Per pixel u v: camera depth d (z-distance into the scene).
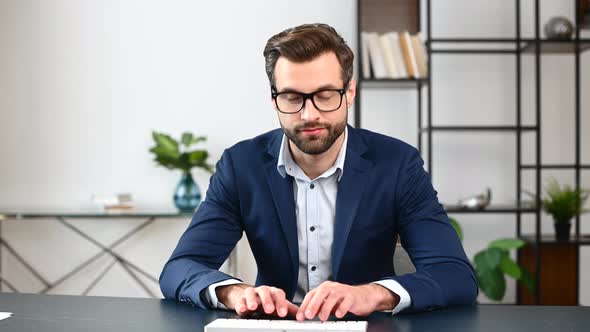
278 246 1.65
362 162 1.67
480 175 3.66
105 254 3.83
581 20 3.40
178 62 3.74
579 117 3.55
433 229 1.57
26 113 3.78
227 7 3.72
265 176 1.68
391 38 3.41
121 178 3.77
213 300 1.37
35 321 1.28
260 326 1.15
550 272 3.53
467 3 3.63
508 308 1.37
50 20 3.76
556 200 3.38
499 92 3.64
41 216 3.36
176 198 3.55
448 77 3.64
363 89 3.65
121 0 3.74
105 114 3.77
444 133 3.65
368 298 1.28
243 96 3.73
